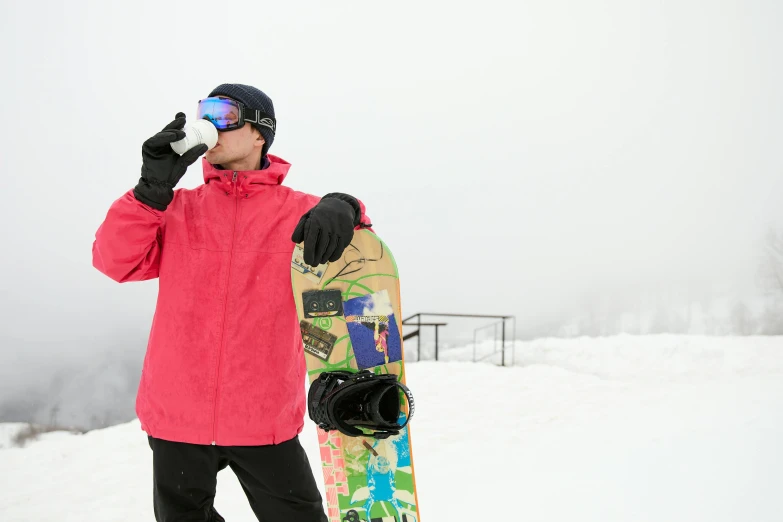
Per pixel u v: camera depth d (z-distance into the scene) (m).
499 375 9.22
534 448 4.38
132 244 1.57
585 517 2.50
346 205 1.58
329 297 1.83
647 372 11.90
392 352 1.87
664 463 3.09
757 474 2.64
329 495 1.84
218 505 3.97
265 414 1.63
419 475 4.02
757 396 5.56
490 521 2.70
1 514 4.25
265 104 1.77
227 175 1.72
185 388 1.60
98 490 4.72
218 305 1.64
